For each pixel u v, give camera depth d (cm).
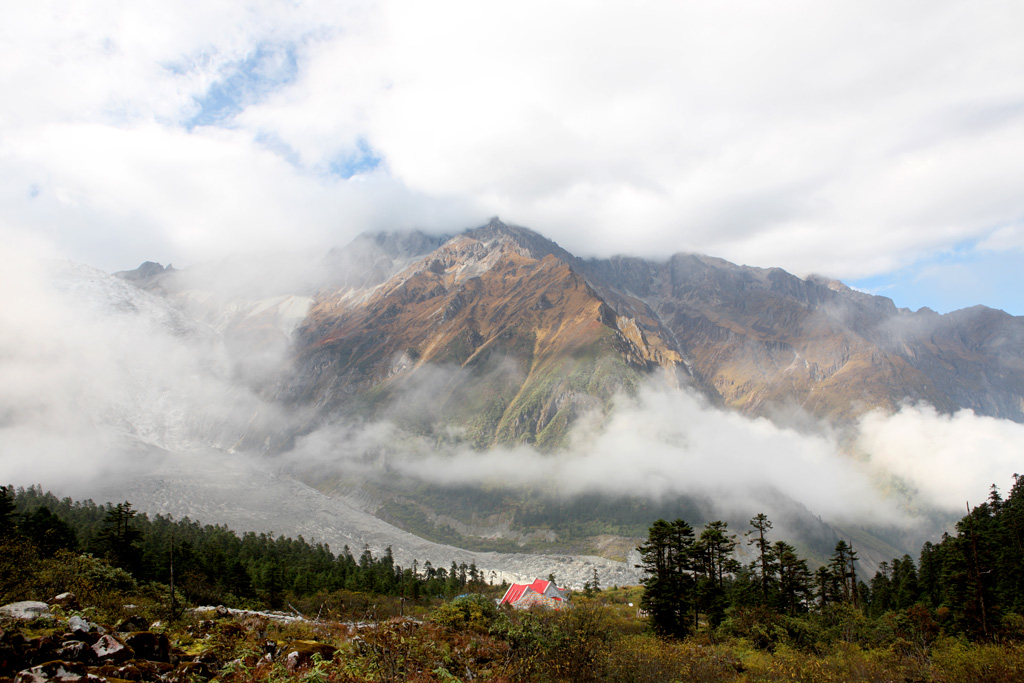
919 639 4772
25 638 1775
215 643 2500
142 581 8169
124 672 1775
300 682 1903
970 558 6381
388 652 2288
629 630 4694
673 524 6462
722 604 6906
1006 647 3397
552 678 2484
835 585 8800
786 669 3647
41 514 8738
